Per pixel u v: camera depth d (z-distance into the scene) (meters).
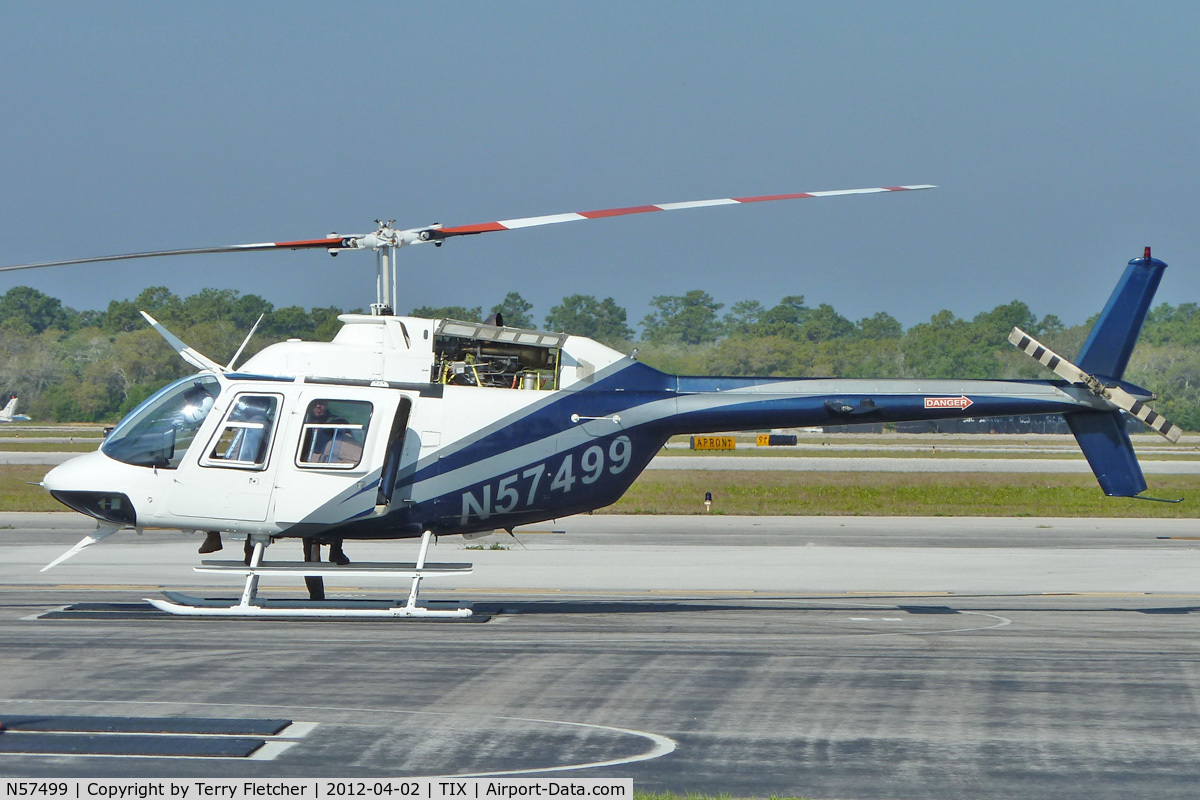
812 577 65.50
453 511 48.00
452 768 27.75
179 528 46.88
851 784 26.97
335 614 46.66
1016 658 40.97
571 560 72.19
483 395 48.25
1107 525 98.44
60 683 35.47
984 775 27.69
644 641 43.62
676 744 29.95
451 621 47.47
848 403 50.75
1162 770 28.17
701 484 140.88
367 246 46.94
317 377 47.09
